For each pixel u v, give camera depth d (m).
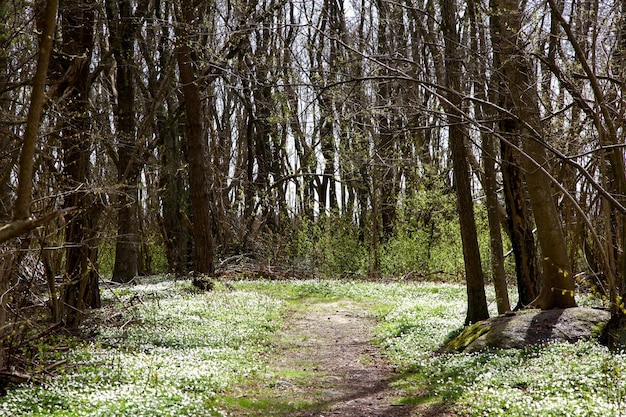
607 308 13.80
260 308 20.86
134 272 27.84
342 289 26.28
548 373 10.07
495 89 14.63
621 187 12.00
